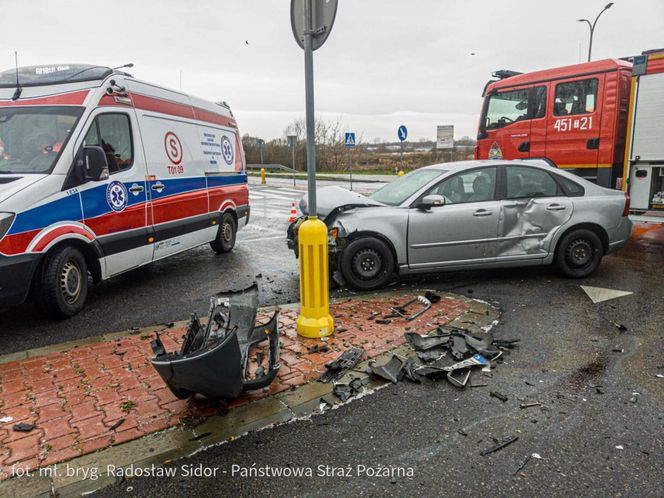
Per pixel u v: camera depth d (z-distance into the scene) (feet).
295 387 12.55
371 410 11.57
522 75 36.27
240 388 11.28
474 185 21.91
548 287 21.45
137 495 8.87
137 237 21.43
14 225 15.80
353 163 149.07
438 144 82.99
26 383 12.83
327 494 8.84
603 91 32.19
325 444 10.29
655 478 9.08
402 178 24.52
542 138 35.47
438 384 12.78
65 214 17.66
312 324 15.56
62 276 17.81
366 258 20.98
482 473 9.31
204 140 27.66
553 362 13.98
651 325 16.72
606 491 8.77
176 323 17.52
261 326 13.97
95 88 19.75
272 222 44.47
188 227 25.52
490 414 11.34
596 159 32.89
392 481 9.13
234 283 23.47
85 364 13.94
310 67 14.37
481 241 21.50
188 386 10.50
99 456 9.88
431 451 10.00
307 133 14.82
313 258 15.21
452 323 16.93
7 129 18.61
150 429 10.75
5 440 10.35
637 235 34.17
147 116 22.54
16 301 16.03
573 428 10.72
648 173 29.60
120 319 18.34
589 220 22.18
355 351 14.49
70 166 18.02
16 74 20.22
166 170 23.67
